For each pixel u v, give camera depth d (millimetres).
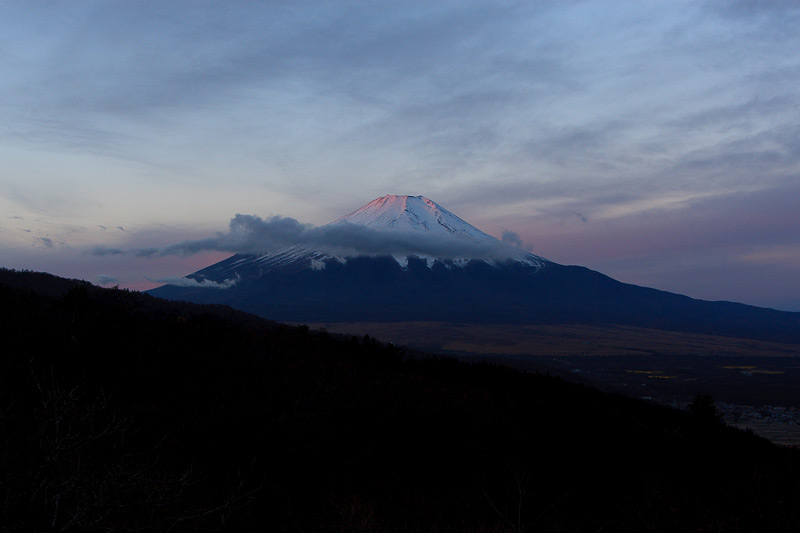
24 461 5676
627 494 12867
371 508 10320
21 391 12086
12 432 8344
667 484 13484
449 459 13914
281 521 9742
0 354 14664
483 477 13086
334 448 13422
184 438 12367
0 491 5484
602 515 11703
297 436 13461
